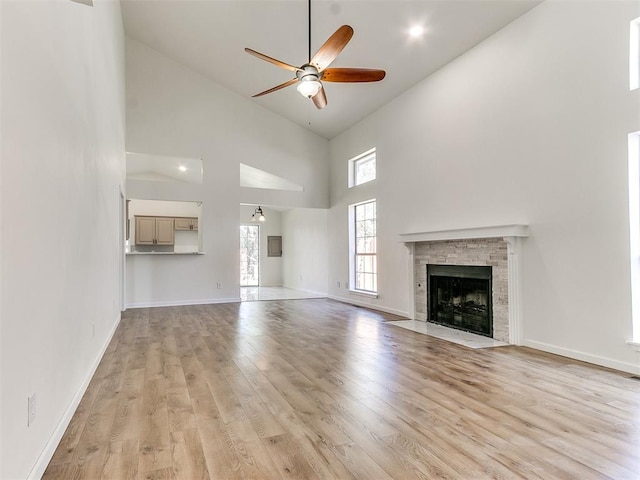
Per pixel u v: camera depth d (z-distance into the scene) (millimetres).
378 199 6766
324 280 8938
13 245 1464
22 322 1547
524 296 4109
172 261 7336
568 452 1966
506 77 4324
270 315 6250
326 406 2566
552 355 3750
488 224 4543
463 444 2053
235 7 5207
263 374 3236
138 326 5320
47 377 1876
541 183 3916
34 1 1739
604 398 2672
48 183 1919
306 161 8398
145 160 8312
